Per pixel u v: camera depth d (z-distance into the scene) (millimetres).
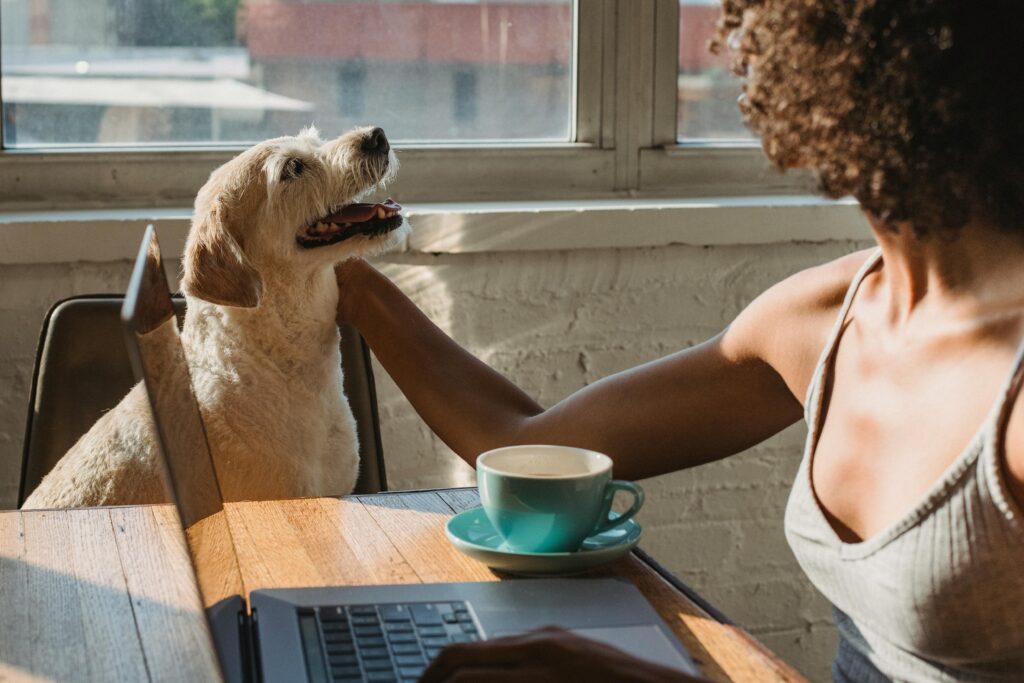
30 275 1803
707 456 1099
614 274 1999
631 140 2152
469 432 1125
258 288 1555
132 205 1961
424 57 2094
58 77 1941
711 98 2207
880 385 862
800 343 1009
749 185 2203
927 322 850
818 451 897
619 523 911
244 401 1563
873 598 785
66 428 1550
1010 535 714
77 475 1521
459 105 2123
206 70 2008
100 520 983
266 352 1588
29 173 1910
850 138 742
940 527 736
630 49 2127
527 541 872
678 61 2164
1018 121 705
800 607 2178
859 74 729
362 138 1780
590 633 743
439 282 1938
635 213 1954
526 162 2109
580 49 2109
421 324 1236
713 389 1063
